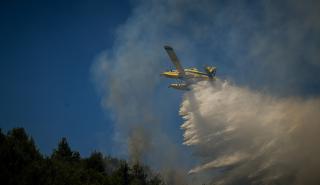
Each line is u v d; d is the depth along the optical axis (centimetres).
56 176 6569
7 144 6419
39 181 6209
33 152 6762
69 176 6806
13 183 5953
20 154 6378
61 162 7306
